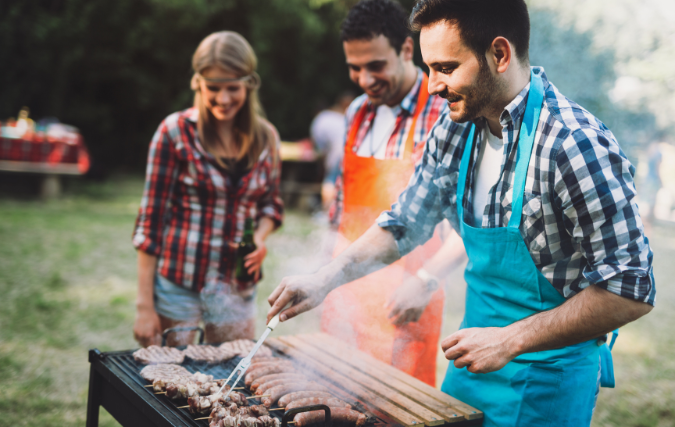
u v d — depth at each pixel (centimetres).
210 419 137
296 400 147
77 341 367
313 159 929
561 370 138
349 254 167
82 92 1383
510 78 128
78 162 938
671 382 352
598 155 117
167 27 1357
